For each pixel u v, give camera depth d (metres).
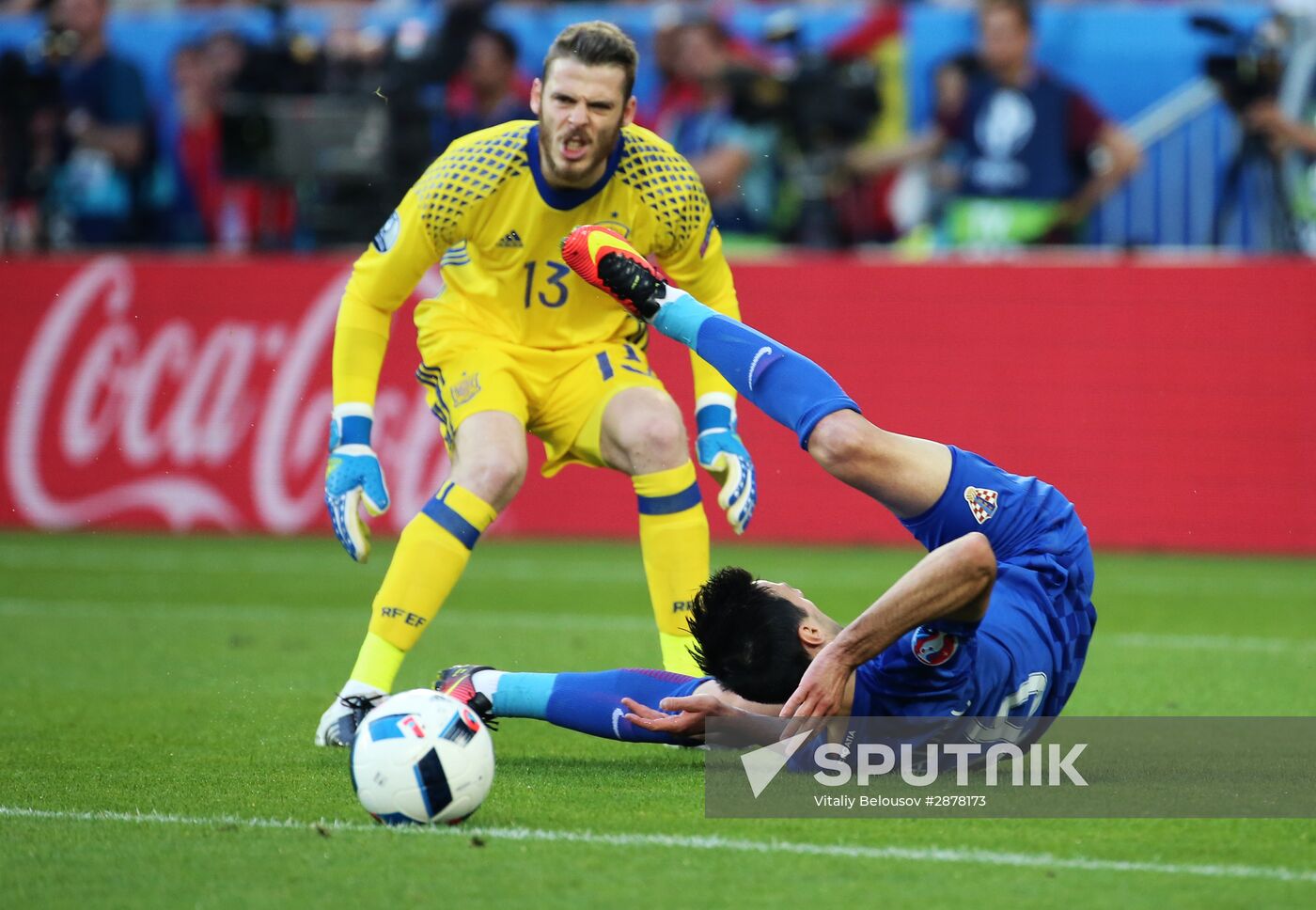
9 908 11.90
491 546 47.09
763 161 50.44
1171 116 52.25
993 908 11.73
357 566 42.06
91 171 54.25
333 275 47.97
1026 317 45.72
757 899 11.96
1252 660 27.45
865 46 53.59
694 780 16.62
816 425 16.08
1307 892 12.16
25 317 50.12
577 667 26.41
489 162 19.36
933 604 14.33
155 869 12.88
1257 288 44.66
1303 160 50.94
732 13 54.47
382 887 12.28
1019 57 50.34
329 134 49.00
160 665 26.53
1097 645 29.38
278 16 51.69
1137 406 45.25
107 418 49.62
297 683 24.53
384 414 46.78
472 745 14.31
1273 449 44.66
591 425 19.97
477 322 20.00
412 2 57.97
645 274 17.20
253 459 48.56
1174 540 45.09
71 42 53.81
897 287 46.34
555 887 12.25
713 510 47.53
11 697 23.09
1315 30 51.28
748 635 15.92
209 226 54.38
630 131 19.78
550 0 54.59
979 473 16.39
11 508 50.31
